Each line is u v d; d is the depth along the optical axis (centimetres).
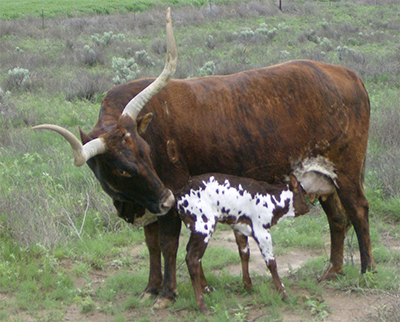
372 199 741
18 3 3366
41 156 938
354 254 610
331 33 2506
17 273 559
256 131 479
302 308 471
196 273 464
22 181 786
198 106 471
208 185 458
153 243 509
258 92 485
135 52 1933
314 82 497
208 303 487
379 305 468
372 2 3628
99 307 496
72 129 1098
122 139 420
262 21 2933
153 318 475
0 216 674
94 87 1428
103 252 628
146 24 2817
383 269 539
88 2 3438
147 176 427
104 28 2695
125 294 533
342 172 510
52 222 655
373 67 1666
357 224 518
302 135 492
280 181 497
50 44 2267
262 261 612
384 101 1195
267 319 448
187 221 461
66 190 779
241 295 508
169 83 476
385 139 948
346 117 505
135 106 428
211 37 2188
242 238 495
